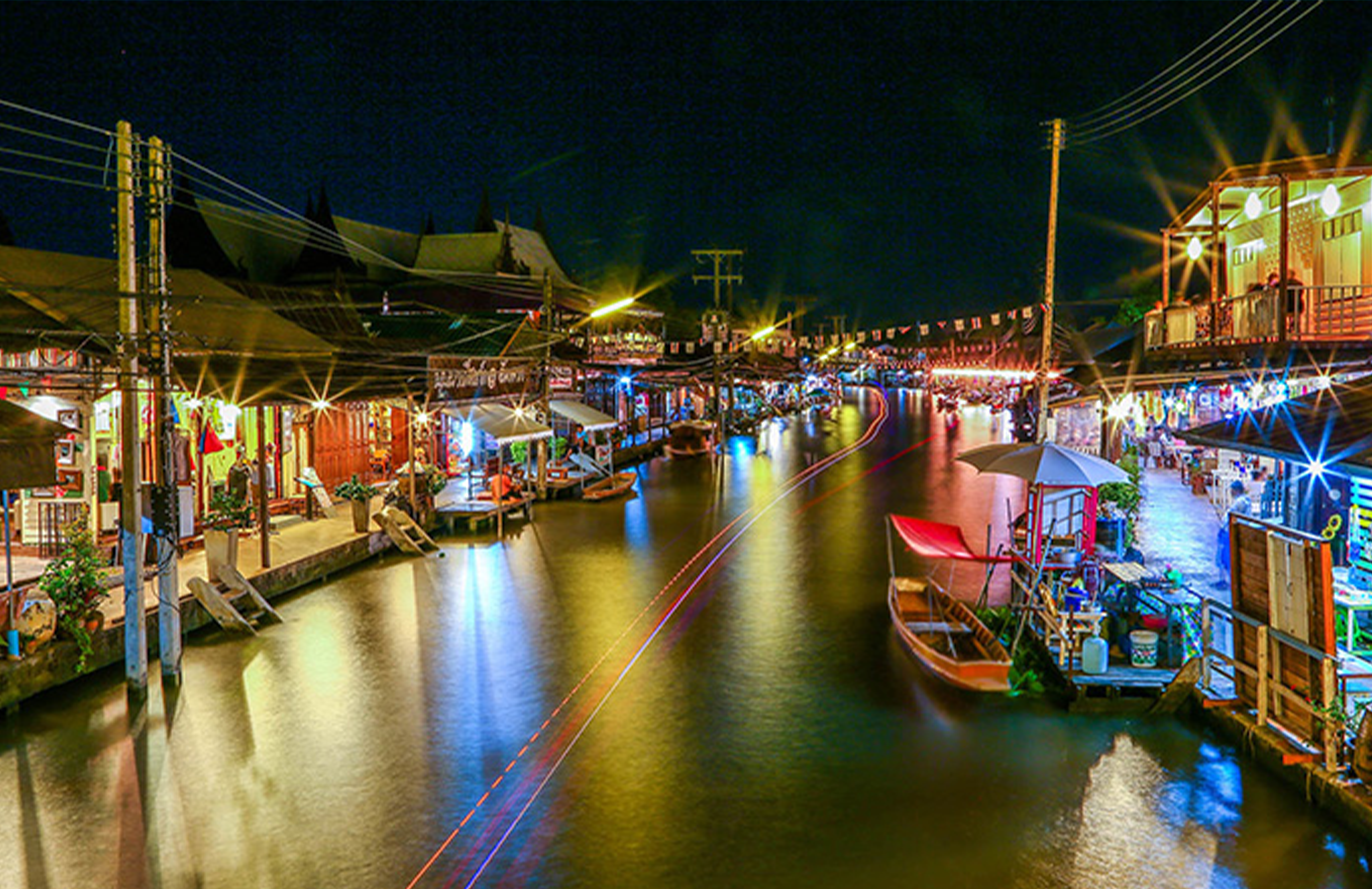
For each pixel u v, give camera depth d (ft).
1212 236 74.28
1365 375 54.29
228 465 77.66
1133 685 38.99
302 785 33.09
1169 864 27.76
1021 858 28.14
